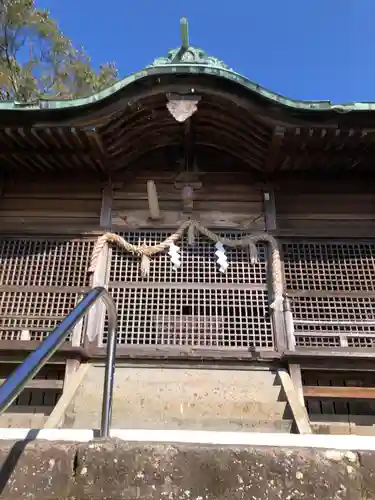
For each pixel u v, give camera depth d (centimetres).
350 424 530
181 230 617
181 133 630
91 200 650
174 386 498
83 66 1424
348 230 623
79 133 547
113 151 606
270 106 531
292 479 193
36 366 175
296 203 646
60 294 589
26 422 529
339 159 603
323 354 515
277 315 567
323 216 638
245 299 588
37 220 634
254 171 657
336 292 591
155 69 525
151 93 538
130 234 629
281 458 197
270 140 568
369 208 642
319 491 191
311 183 653
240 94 535
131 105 539
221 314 581
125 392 483
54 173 648
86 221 636
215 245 618
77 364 522
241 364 533
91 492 193
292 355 516
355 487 192
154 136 635
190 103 533
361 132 538
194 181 654
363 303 588
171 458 198
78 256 615
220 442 231
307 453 199
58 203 646
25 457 200
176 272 607
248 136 592
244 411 464
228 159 673
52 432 238
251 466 195
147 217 636
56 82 1398
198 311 580
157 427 442
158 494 191
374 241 618
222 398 479
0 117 530
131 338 566
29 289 591
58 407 445
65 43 1384
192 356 530
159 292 591
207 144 666
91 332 551
